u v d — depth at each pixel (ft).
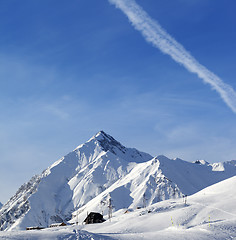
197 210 374.22
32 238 163.43
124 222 379.14
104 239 169.68
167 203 479.41
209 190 556.10
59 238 164.55
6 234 172.24
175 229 213.87
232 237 177.99
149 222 358.84
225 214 346.95
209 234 183.93
